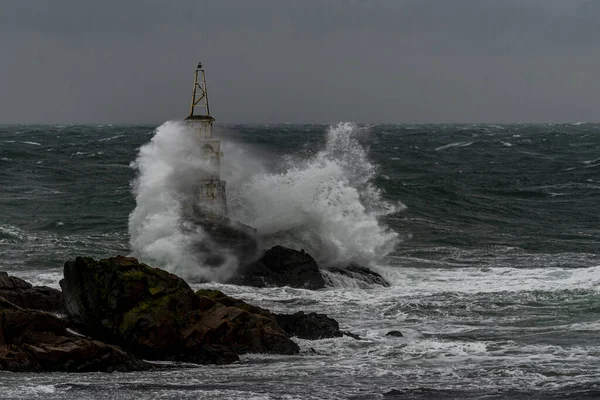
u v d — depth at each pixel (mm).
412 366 43812
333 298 61000
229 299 50094
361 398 38219
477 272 72562
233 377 41281
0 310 42375
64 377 40094
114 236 87188
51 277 65625
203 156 69375
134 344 44688
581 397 38688
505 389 39719
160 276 46656
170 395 37688
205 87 70375
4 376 39562
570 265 77188
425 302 59812
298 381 40750
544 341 49125
